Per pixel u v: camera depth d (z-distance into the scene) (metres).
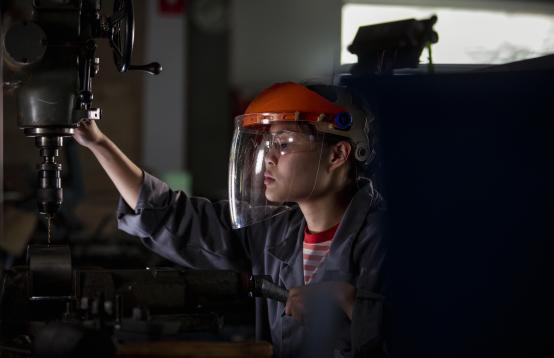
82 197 5.17
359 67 1.79
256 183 1.68
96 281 1.39
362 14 7.64
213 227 1.93
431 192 1.43
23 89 1.47
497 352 1.43
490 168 1.42
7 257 3.75
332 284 1.48
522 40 7.50
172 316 1.35
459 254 1.43
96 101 7.02
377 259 1.58
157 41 7.29
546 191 1.42
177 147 7.35
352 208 1.71
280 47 7.62
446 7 7.57
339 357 1.51
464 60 1.90
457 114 1.42
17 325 1.46
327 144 1.70
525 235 1.42
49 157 1.53
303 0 7.57
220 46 7.41
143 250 4.25
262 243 1.92
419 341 1.44
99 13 1.55
